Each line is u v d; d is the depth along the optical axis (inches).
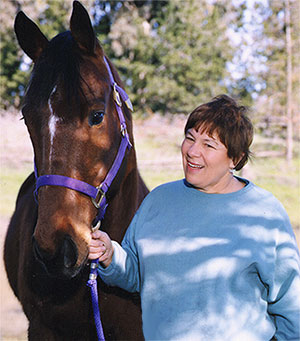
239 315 58.9
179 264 61.8
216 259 60.2
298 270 61.4
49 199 64.7
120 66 735.7
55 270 63.2
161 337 61.4
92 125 67.4
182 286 61.1
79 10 71.1
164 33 748.0
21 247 96.7
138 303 84.5
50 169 65.4
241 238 60.8
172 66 733.3
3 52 723.4
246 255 59.6
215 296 59.5
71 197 65.6
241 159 65.0
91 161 67.9
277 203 64.4
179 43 739.4
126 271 67.6
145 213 68.1
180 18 745.0
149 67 724.0
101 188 70.6
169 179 418.6
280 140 598.2
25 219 100.1
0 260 198.2
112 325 84.0
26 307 90.9
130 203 87.7
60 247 62.6
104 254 65.8
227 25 769.6
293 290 61.2
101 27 760.3
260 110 610.2
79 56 70.5
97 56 73.9
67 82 66.4
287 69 590.6
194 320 59.7
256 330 59.4
